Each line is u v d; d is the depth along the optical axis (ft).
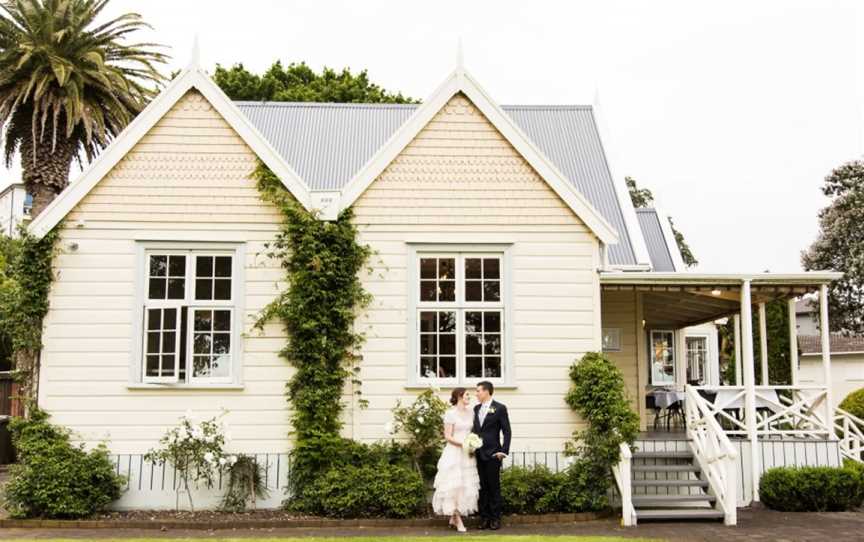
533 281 45.27
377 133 62.39
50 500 39.70
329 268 43.78
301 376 43.01
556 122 66.28
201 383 43.37
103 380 43.09
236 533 37.04
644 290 48.75
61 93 68.13
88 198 44.32
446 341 44.98
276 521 39.22
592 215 45.47
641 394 56.03
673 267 60.90
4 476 58.23
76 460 40.96
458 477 37.60
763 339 56.75
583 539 33.68
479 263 45.68
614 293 57.00
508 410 44.19
